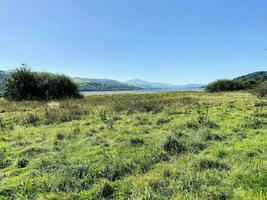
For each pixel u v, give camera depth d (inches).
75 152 422.0
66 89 1696.6
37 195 278.7
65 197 267.6
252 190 269.3
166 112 831.1
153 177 301.6
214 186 283.1
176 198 257.4
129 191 281.9
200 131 531.8
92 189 288.4
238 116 721.6
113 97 1578.5
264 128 578.2
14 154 423.2
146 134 527.5
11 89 1609.3
